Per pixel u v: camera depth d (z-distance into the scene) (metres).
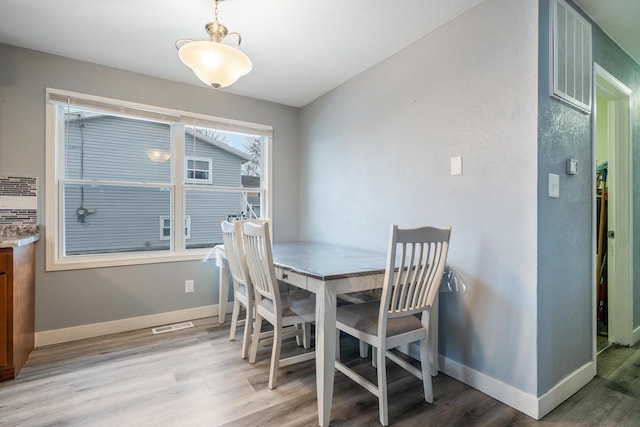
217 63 1.63
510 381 1.64
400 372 2.01
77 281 2.47
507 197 1.66
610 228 2.43
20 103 2.28
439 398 1.71
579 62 1.76
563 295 1.69
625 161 2.33
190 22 2.00
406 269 1.72
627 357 2.18
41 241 2.34
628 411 1.59
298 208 3.60
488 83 1.75
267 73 2.72
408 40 2.20
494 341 1.72
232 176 3.26
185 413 1.56
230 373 1.96
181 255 2.90
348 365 2.09
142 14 1.92
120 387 1.79
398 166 2.33
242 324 2.80
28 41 2.21
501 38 1.69
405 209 2.27
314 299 2.01
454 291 1.92
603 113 2.84
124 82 2.65
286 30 2.08
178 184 2.94
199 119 2.99
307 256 2.22
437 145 2.04
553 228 1.63
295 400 1.68
